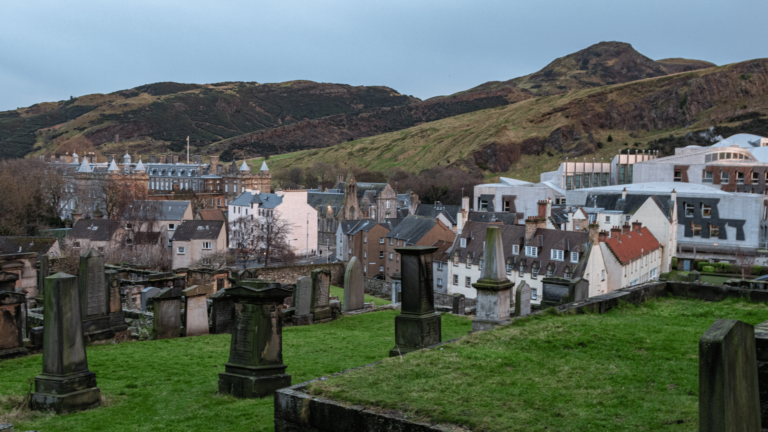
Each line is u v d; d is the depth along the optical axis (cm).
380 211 13400
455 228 7975
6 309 1873
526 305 2745
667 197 8138
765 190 9812
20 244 5938
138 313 2603
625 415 914
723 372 710
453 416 882
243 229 10006
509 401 960
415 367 1136
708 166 10219
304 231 11306
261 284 1470
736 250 7606
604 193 8669
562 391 1020
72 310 1378
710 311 1800
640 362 1206
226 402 1390
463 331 2406
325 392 984
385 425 885
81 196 12644
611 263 5591
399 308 3247
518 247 5872
